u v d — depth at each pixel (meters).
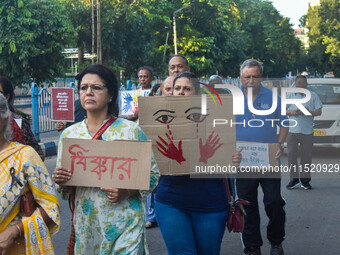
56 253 5.25
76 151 2.82
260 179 4.69
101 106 2.90
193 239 3.51
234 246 5.46
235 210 3.63
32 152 2.72
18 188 2.64
